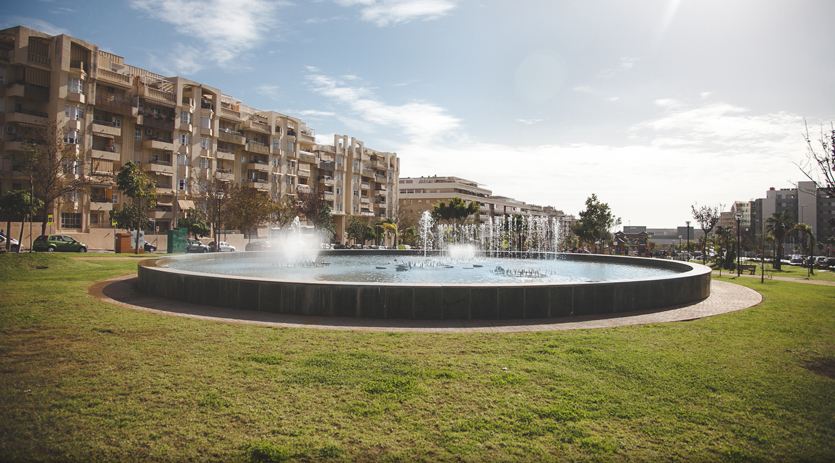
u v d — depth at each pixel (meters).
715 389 5.39
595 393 5.21
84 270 17.83
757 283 21.02
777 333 8.56
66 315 8.91
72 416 4.38
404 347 7.04
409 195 107.50
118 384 5.21
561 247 81.38
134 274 17.31
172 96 48.84
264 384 5.32
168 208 48.41
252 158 59.53
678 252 74.75
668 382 5.59
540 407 4.79
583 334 8.14
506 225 80.50
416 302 9.48
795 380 5.74
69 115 40.16
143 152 47.25
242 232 53.72
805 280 25.23
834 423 4.57
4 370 5.58
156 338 7.31
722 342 7.71
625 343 7.49
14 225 35.84
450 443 4.05
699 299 13.42
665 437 4.22
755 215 101.12
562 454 3.91
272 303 9.97
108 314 9.19
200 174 51.94
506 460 3.80
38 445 3.85
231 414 4.52
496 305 9.65
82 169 38.97
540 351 6.90
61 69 39.38
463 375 5.73
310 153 67.75
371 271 18.89
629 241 84.88
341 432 4.21
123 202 45.25
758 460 3.85
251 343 7.12
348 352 6.67
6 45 38.00
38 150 34.97
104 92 43.94
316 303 9.67
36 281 14.25
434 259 28.34
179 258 18.97
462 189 108.25
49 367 5.73
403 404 4.84
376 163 84.69
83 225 41.12
